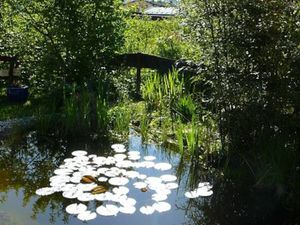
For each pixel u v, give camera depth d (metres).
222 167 4.98
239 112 4.79
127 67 8.45
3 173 4.77
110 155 5.40
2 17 7.89
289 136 4.61
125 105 6.95
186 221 3.86
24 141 5.80
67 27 7.54
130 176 4.66
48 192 4.22
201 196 4.36
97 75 7.57
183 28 5.31
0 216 3.76
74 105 6.14
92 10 7.73
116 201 4.07
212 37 4.85
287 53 4.41
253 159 4.84
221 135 5.08
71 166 4.88
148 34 12.05
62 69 7.58
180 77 7.21
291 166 4.46
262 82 4.69
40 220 3.74
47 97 7.45
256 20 4.54
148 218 3.83
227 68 4.85
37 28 7.66
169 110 6.70
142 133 6.09
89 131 6.08
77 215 3.83
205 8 4.85
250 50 4.64
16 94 7.35
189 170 5.00
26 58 7.84
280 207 4.16
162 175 4.75
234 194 4.43
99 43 7.79
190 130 5.64
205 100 5.88
